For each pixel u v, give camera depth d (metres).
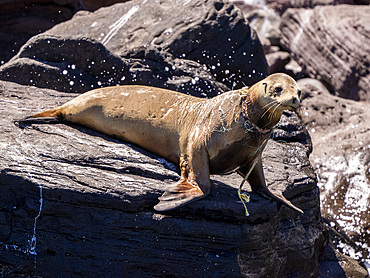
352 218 20.95
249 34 24.34
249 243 13.44
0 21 34.09
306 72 40.78
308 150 18.59
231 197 13.56
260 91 12.56
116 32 24.61
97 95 14.86
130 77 20.36
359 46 37.88
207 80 21.03
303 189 15.98
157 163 14.05
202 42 23.33
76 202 12.80
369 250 19.48
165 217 12.98
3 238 13.21
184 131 13.77
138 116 14.25
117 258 13.18
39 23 34.41
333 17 40.44
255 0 47.25
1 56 33.97
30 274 13.35
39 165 13.16
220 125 13.02
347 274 17.28
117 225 12.98
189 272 13.34
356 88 37.53
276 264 14.67
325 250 17.84
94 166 13.55
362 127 26.34
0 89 17.39
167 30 23.53
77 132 14.80
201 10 24.02
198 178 13.16
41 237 13.18
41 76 19.78
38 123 14.91
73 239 13.15
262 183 13.90
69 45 19.92
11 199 13.02
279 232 15.16
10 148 13.53
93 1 35.38
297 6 45.78
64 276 13.30
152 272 13.34
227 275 13.35
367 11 41.75
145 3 25.52
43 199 12.80
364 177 23.11
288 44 42.69
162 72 20.98
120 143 14.61
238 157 13.24
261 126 12.80
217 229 13.17
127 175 13.51
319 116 27.58
